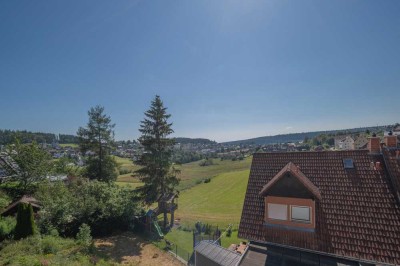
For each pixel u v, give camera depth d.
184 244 27.20
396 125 153.00
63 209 26.73
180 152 186.38
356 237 14.04
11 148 40.06
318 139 192.88
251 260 15.60
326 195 16.30
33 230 22.33
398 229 13.55
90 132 42.78
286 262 14.87
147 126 34.47
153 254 24.02
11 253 17.78
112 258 22.50
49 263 16.66
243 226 17.20
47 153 43.09
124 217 30.27
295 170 17.00
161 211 33.75
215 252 18.61
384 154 16.67
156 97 34.66
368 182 16.02
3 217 26.97
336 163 17.94
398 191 14.72
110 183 35.62
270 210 16.80
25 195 34.94
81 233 24.86
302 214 15.95
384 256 12.91
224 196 62.06
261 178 19.39
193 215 45.00
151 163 33.59
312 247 14.65
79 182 39.62
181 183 89.19
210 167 130.62
